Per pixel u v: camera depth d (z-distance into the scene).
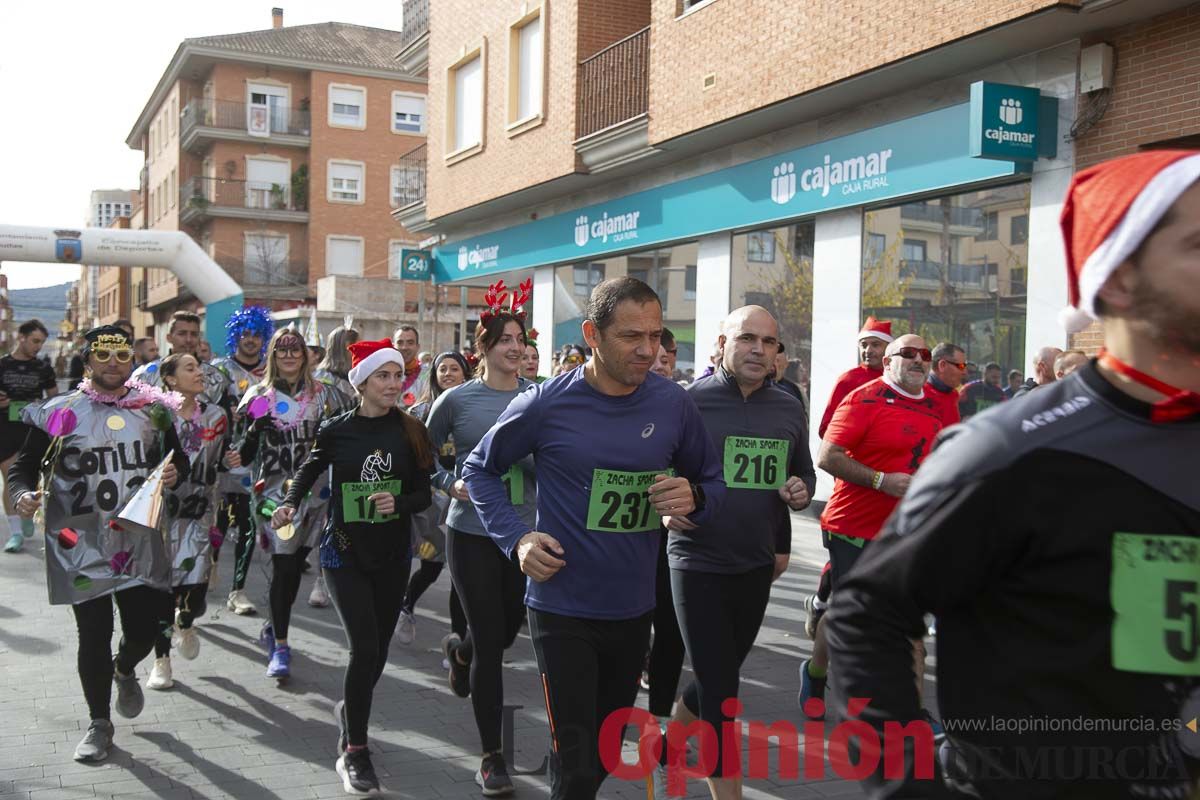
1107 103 9.22
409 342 9.54
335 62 46.94
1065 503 1.61
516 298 5.77
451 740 5.39
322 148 47.06
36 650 6.97
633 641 3.64
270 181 47.41
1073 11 8.74
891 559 1.73
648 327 3.48
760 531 4.35
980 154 9.45
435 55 22.09
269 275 47.00
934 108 10.98
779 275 13.60
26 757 5.06
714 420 4.50
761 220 13.58
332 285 35.56
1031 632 1.66
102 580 5.04
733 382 4.57
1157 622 1.58
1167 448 1.60
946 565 1.67
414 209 23.44
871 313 11.95
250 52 46.03
